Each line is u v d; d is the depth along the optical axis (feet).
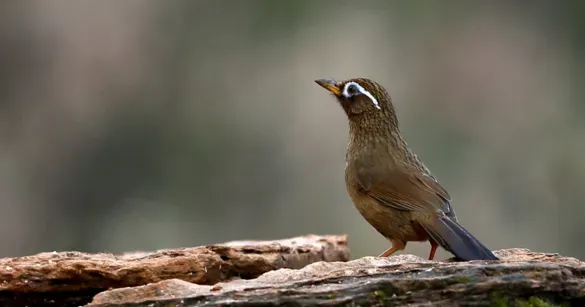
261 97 60.90
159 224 58.13
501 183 57.82
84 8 61.36
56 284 21.97
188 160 60.03
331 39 61.21
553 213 56.49
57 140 60.95
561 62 61.00
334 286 19.72
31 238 59.41
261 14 61.41
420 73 60.95
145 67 61.57
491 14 61.52
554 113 60.34
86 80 61.36
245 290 19.65
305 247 25.76
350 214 56.24
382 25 61.26
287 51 61.21
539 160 58.49
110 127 61.36
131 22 61.46
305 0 61.31
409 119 60.18
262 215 57.98
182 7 61.82
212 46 61.57
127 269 22.02
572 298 20.39
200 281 22.67
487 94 60.85
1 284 21.66
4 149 60.23
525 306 19.92
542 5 61.11
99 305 19.26
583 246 55.57
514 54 61.21
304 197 57.62
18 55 60.85
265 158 59.47
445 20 60.95
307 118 59.72
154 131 61.11
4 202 59.41
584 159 57.93
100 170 60.75
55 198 60.18
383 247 53.83
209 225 58.29
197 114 60.90
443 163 58.65
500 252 24.12
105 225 59.67
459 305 19.74
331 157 58.59
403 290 19.69
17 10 60.70
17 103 60.80
